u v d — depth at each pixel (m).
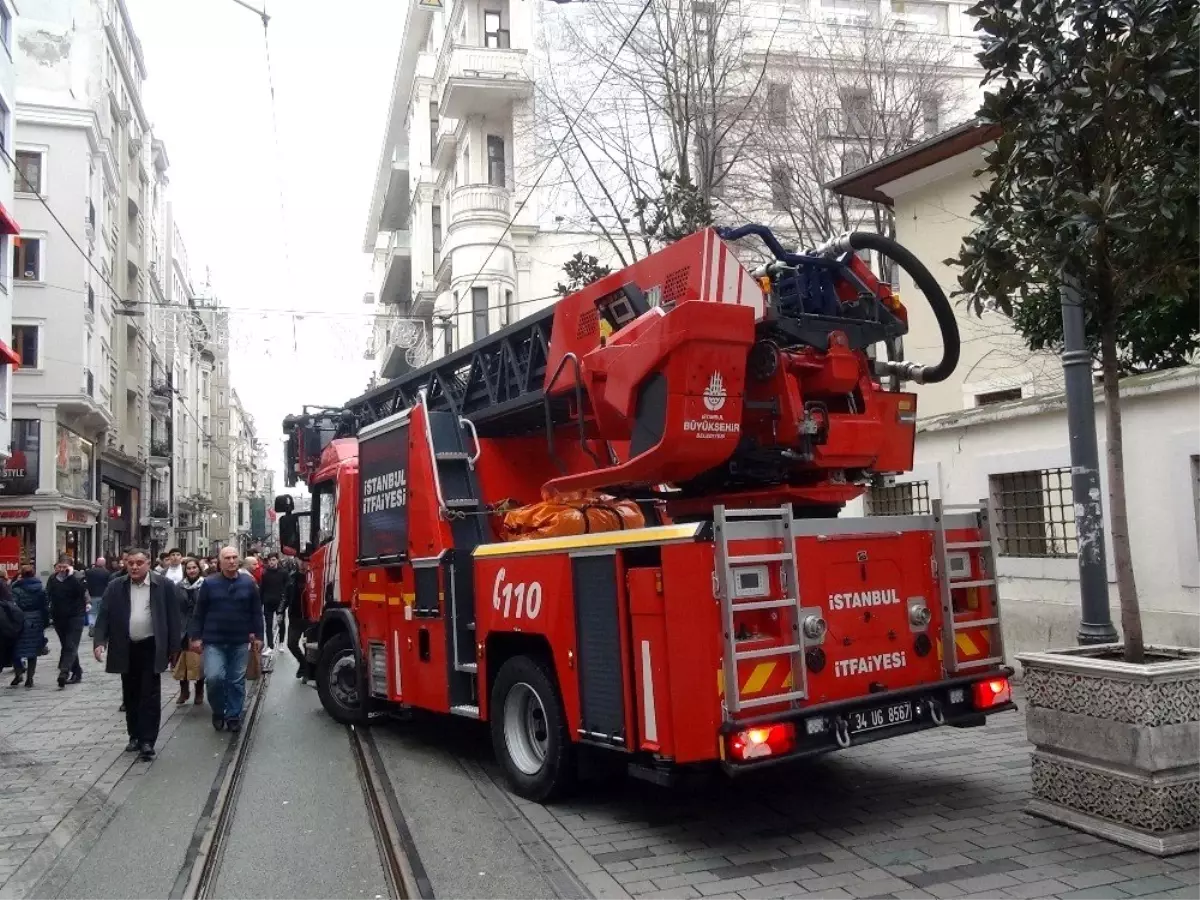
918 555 5.88
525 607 6.32
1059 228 4.97
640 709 5.29
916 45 19.33
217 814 6.43
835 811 5.90
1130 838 4.91
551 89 17.52
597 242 23.73
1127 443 8.69
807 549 5.37
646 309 6.22
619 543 5.46
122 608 8.24
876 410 6.31
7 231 23.27
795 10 23.50
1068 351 7.69
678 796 6.41
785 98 18.20
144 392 43.38
